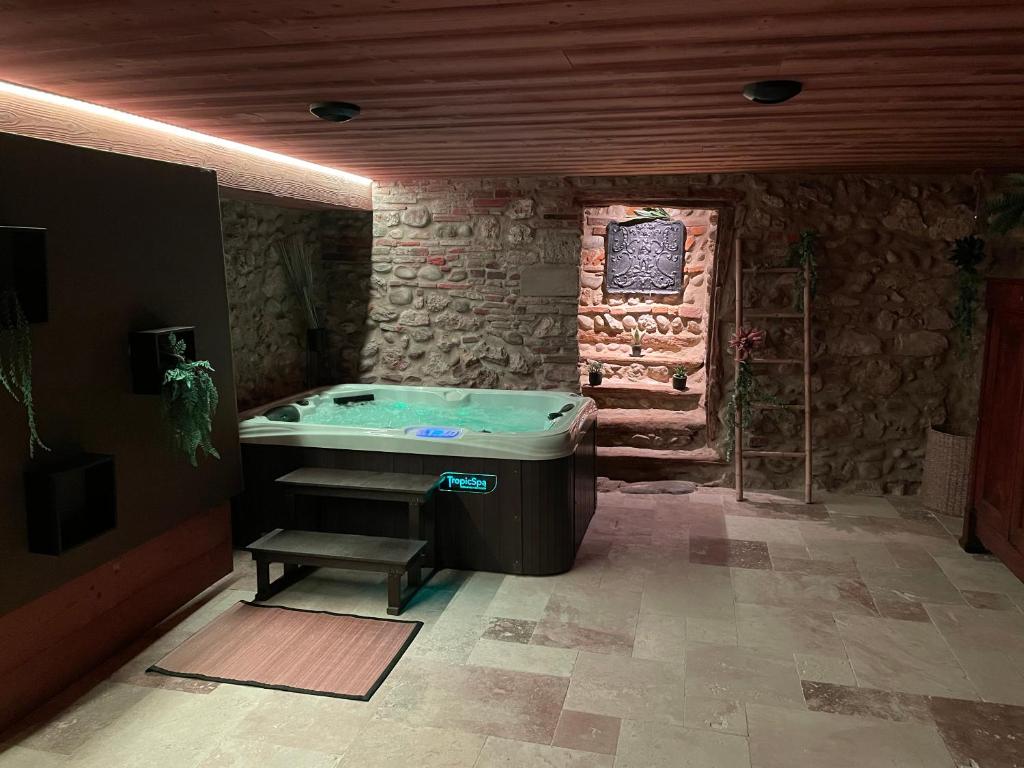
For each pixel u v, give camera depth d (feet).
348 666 9.29
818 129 10.68
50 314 8.25
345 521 12.90
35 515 7.99
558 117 9.89
